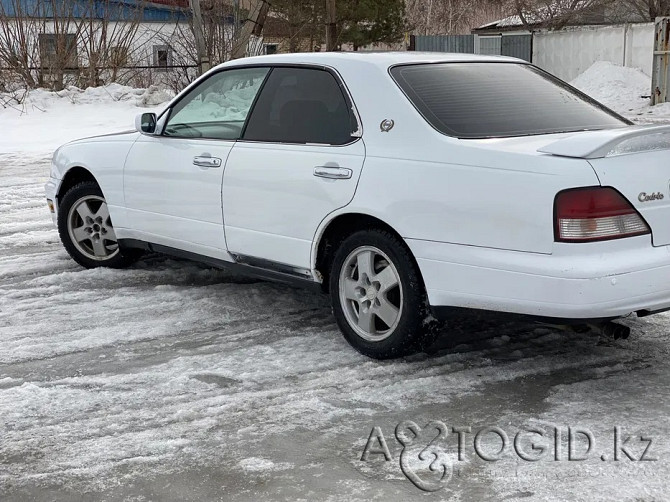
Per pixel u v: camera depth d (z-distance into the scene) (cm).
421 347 491
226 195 567
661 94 2230
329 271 529
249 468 373
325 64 532
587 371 479
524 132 480
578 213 412
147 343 539
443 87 503
